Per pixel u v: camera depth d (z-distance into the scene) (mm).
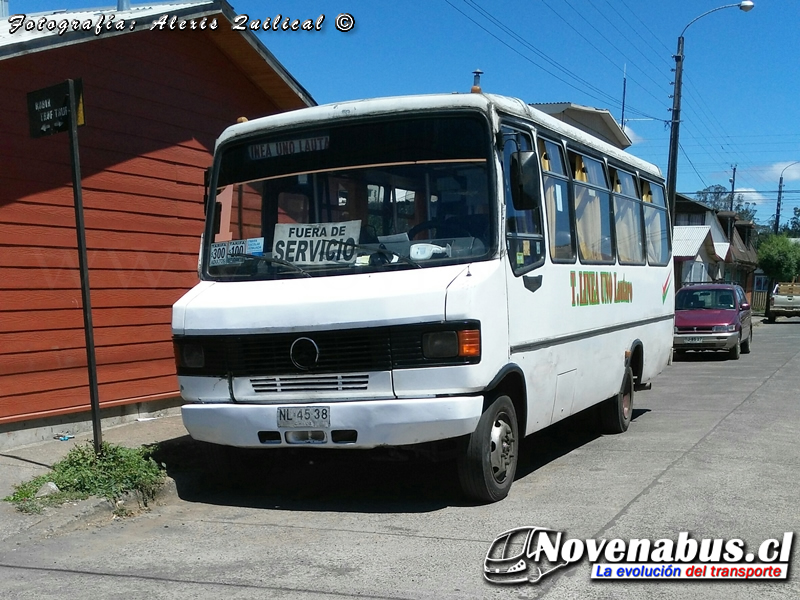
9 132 8125
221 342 6320
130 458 6988
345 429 5961
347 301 5930
